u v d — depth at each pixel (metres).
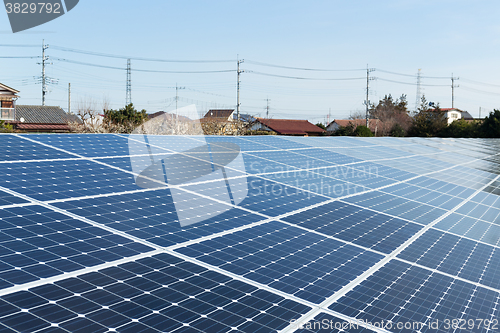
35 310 4.90
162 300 5.57
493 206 15.20
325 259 7.82
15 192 8.48
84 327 4.74
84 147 12.93
